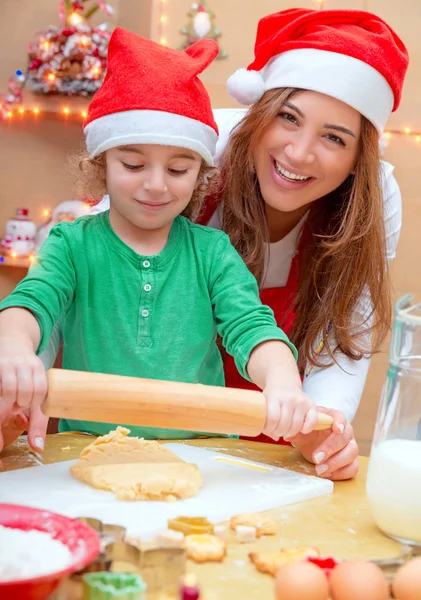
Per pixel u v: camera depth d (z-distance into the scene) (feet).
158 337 4.02
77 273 3.97
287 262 5.13
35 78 8.51
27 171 9.18
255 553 2.29
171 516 2.61
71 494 2.79
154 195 3.76
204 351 4.14
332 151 4.35
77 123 9.19
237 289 4.01
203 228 4.27
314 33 4.34
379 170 4.61
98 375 2.93
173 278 4.06
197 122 3.83
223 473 3.21
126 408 2.91
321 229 4.95
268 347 3.62
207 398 3.00
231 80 4.48
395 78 4.45
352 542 2.57
